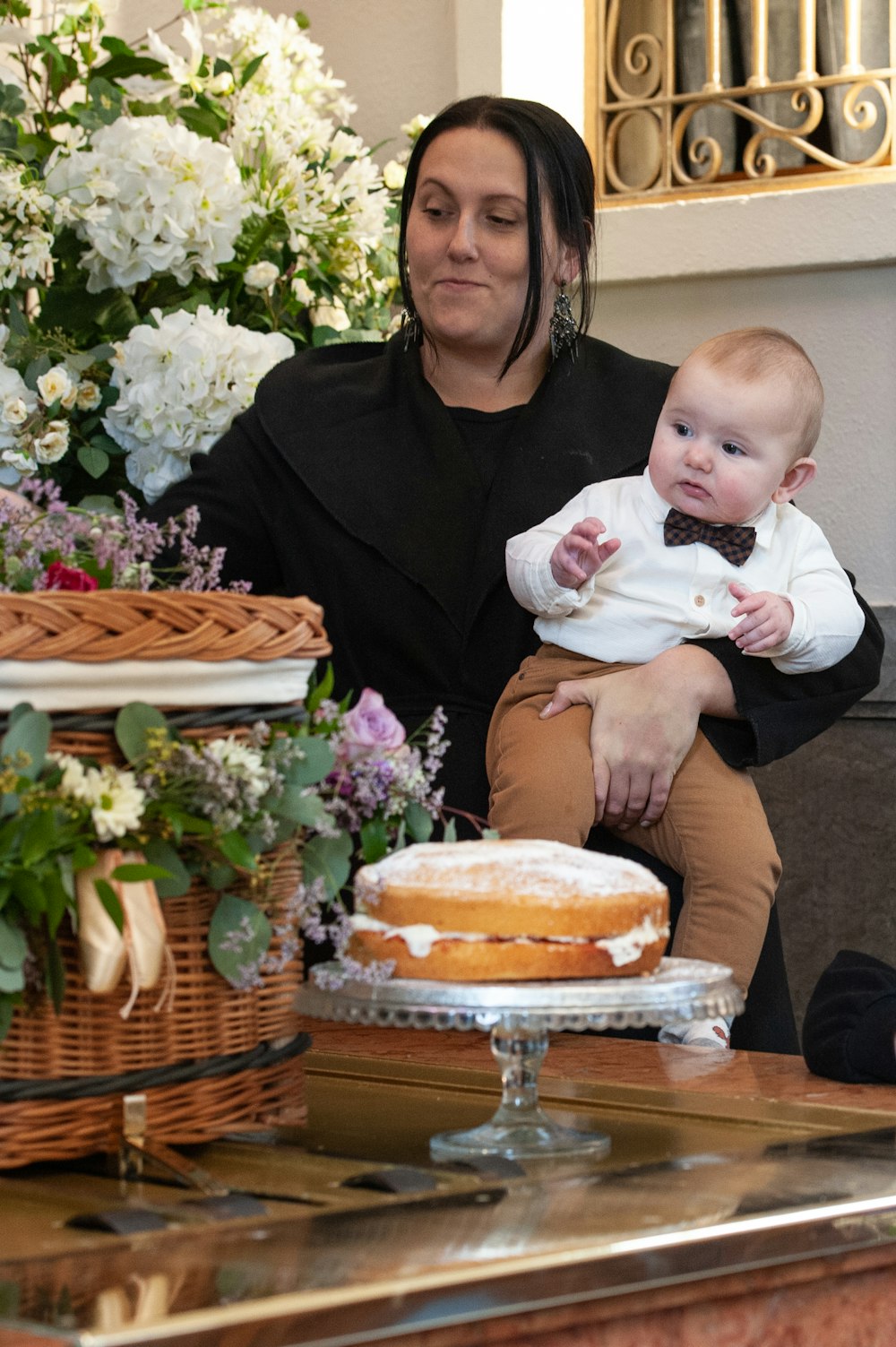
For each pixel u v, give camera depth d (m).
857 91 2.72
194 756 0.90
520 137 1.99
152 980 0.89
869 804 2.63
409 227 2.06
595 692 1.87
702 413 1.86
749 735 1.92
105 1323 0.63
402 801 1.09
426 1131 1.01
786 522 1.98
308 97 2.59
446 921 0.96
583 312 2.18
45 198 2.17
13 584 1.03
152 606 0.91
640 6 2.86
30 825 0.86
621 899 0.97
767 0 2.77
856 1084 1.19
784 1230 0.80
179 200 2.18
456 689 2.04
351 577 2.06
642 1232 0.76
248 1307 0.65
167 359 2.18
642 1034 1.88
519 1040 1.01
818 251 2.63
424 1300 0.68
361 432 2.11
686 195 2.84
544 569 1.86
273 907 1.00
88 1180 0.90
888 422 2.64
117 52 2.42
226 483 2.15
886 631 2.58
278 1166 0.92
